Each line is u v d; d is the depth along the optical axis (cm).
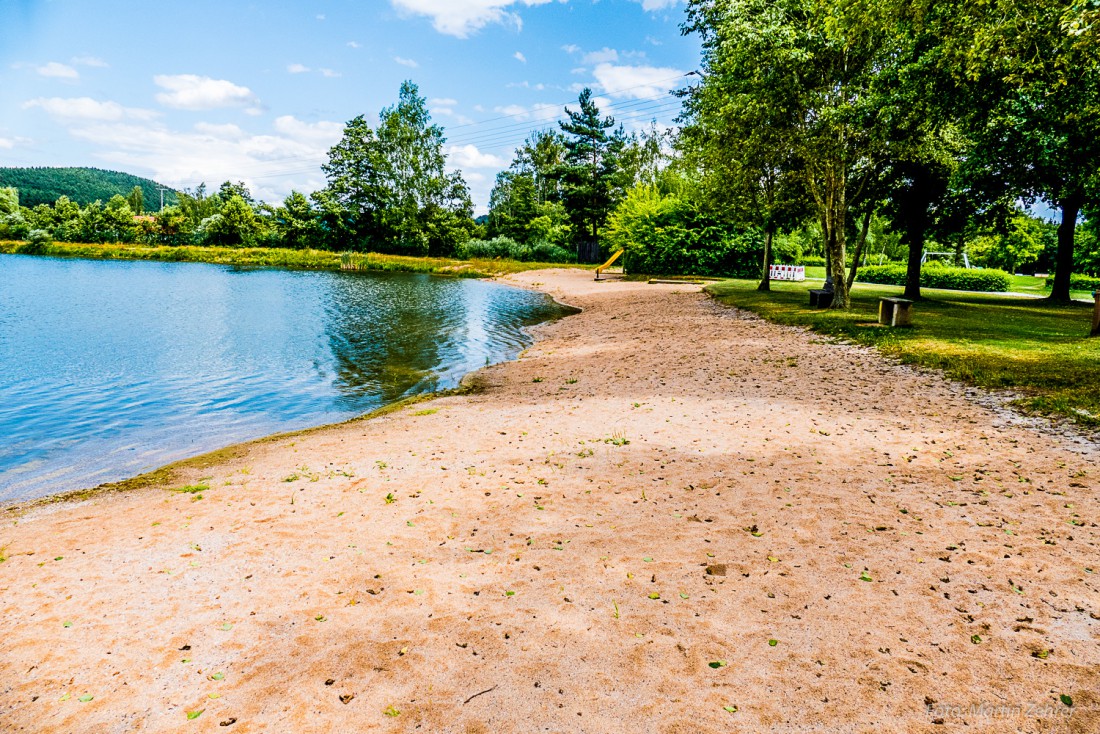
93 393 1169
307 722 324
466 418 1007
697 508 600
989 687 336
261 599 451
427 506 627
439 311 2584
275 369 1419
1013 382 998
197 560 515
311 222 6481
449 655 380
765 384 1141
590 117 6488
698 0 2066
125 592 463
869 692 336
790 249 4131
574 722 321
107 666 375
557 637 396
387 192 6550
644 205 4234
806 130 1709
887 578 456
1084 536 509
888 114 1567
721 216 2906
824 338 1537
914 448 761
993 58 1091
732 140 1878
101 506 655
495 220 7581
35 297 2648
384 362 1537
